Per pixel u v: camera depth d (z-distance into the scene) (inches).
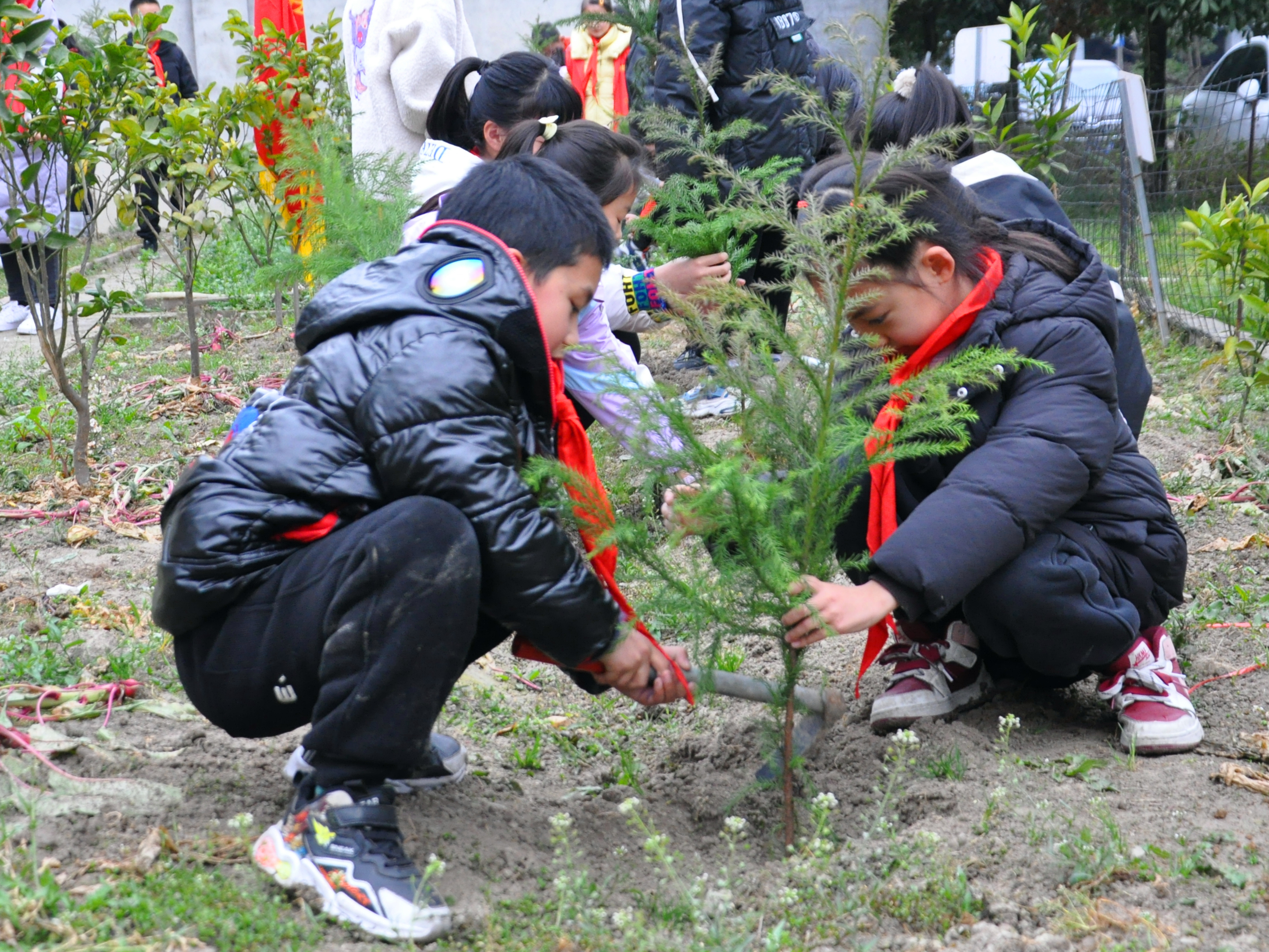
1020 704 111.8
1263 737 101.0
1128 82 276.2
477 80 151.3
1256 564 146.7
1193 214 204.5
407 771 88.2
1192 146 304.2
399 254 81.2
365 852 74.9
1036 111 307.3
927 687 105.9
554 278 81.0
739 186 91.0
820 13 515.2
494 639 87.3
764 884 83.0
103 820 83.0
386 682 73.3
